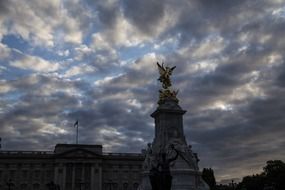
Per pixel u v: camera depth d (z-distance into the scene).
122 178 190.00
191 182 79.88
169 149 82.56
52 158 184.50
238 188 184.88
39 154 184.62
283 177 139.38
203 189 81.06
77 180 181.62
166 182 40.44
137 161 194.00
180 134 89.31
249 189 170.50
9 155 181.00
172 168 80.25
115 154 194.25
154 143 91.06
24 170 180.50
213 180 162.12
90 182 182.62
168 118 90.44
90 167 185.38
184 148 84.69
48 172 182.38
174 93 94.75
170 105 91.56
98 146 191.75
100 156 187.38
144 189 81.50
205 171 164.75
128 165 192.75
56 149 185.75
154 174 41.19
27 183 178.88
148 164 84.88
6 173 178.62
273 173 148.50
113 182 188.00
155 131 93.56
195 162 84.62
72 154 184.00
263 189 151.50
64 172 180.75
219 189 195.75
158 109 90.75
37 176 181.00
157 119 93.00
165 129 88.88
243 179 186.88
